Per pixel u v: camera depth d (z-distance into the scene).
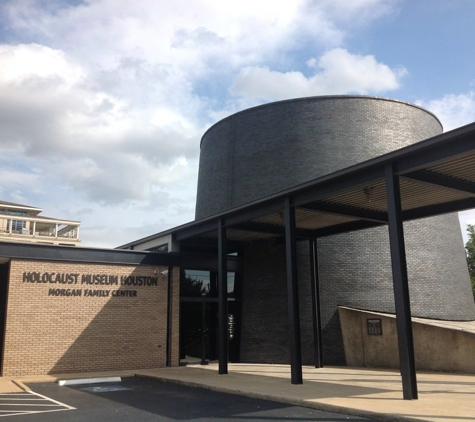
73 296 17.08
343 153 20.30
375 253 19.31
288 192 13.44
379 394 10.81
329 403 9.59
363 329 18.17
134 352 17.81
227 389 12.12
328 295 19.08
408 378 10.00
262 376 14.86
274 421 8.55
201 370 16.92
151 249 21.92
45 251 16.81
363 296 18.89
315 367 17.66
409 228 19.44
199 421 8.62
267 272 20.38
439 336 16.03
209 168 24.22
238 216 15.68
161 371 16.67
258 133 22.05
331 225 17.59
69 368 16.55
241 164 22.22
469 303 21.12
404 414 8.33
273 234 17.75
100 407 10.18
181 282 19.73
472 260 37.47
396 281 10.41
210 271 20.53
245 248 21.36
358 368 17.44
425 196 13.64
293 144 20.95
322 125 20.75
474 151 9.48
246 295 20.70
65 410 9.85
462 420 7.79
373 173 11.41
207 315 20.06
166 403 10.62
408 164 10.60
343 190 12.19
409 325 10.21
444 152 9.93
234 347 20.36
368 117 20.72
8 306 15.94
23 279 16.31
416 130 21.45
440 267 19.70
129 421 8.70
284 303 19.70
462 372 15.27
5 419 8.94
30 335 16.12
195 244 20.17
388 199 10.81
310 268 19.17
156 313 18.53
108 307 17.64
